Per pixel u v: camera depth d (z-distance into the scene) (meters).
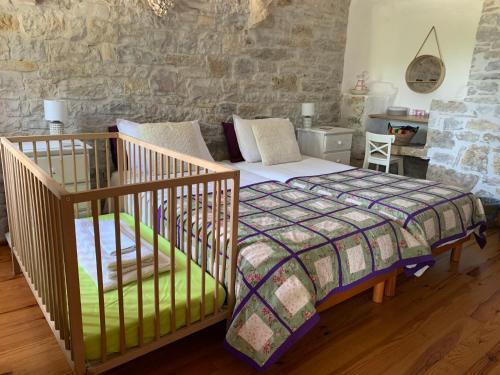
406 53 4.97
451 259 3.10
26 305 2.25
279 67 4.38
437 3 4.60
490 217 3.79
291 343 1.76
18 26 2.80
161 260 1.99
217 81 3.91
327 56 4.84
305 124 4.62
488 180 4.00
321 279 1.96
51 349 1.91
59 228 1.40
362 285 2.23
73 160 2.58
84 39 3.07
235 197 1.77
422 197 2.81
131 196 2.77
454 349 2.05
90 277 1.82
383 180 3.31
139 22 3.30
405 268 2.46
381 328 2.21
